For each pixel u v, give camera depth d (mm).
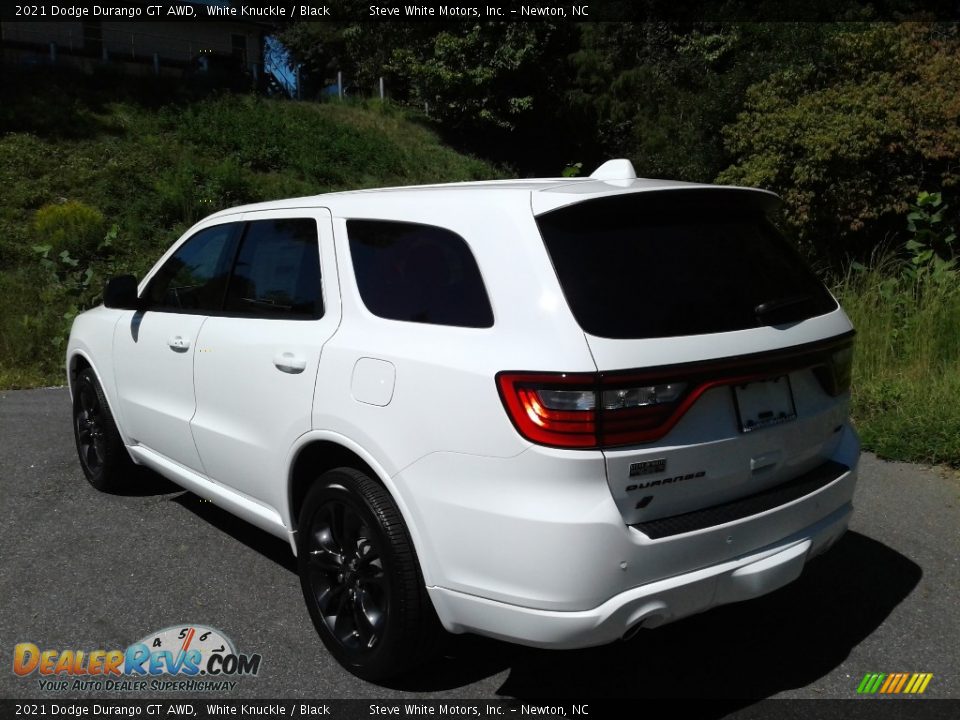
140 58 28625
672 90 26891
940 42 12320
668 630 3516
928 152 10898
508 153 29531
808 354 2939
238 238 3936
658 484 2570
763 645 3389
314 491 3182
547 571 2473
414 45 29562
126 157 18719
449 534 2670
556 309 2539
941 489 5086
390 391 2848
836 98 11758
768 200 3250
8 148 17656
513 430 2506
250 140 21844
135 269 12867
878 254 10797
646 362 2512
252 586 3857
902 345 7148
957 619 3590
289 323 3395
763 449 2830
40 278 11898
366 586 3062
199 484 4035
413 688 3072
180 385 4039
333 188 20562
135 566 4051
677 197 2959
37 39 27734
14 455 5801
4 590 3785
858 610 3680
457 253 2854
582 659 3275
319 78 36969
